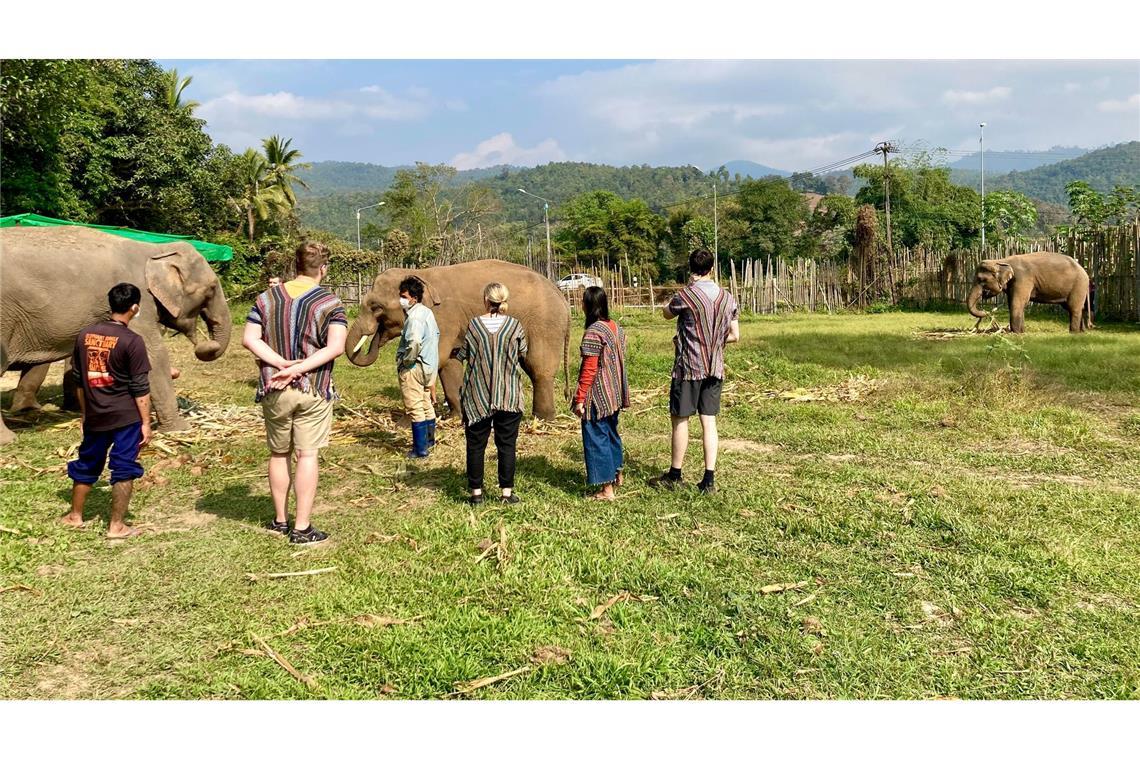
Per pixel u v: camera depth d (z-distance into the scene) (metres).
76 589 4.20
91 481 5.19
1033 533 4.80
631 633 3.66
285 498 5.07
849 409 8.76
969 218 42.12
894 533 4.89
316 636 3.66
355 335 8.51
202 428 8.34
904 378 10.09
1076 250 19.69
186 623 3.82
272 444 4.92
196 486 6.21
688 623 3.75
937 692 3.21
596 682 3.24
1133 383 9.41
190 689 3.26
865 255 27.75
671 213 61.81
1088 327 17.11
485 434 5.54
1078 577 4.17
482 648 3.52
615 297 29.12
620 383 5.59
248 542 4.91
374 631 3.68
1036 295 16.81
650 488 5.92
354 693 3.21
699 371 5.65
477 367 5.42
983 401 8.54
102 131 25.08
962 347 13.56
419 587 4.20
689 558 4.55
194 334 8.90
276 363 4.75
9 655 3.51
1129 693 3.15
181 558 4.63
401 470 6.69
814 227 54.88
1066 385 9.45
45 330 7.70
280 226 43.84
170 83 31.91
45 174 21.27
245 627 3.75
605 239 60.03
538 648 3.53
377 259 28.81
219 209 31.94
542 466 6.62
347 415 9.08
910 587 4.13
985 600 3.95
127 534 5.01
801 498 5.62
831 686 3.23
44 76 17.80
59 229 8.09
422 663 3.40
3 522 5.18
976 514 5.21
